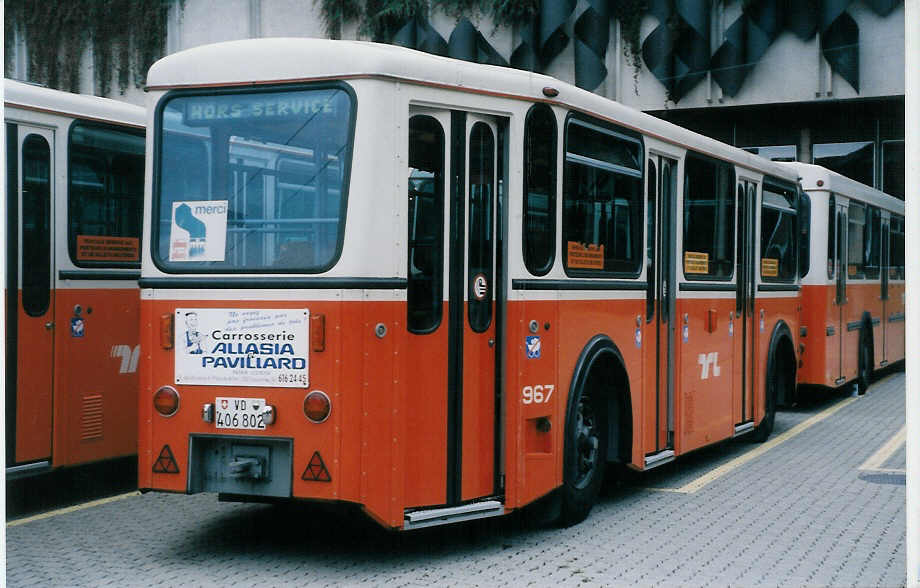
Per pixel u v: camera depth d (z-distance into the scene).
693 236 9.42
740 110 22.14
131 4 23.17
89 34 23.45
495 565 6.45
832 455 10.97
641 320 8.45
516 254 6.78
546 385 7.04
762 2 21.00
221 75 6.41
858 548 7.01
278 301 6.11
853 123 22.33
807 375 14.45
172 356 6.34
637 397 8.33
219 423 6.21
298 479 6.05
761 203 11.38
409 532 7.35
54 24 23.45
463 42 21.56
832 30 20.67
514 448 6.75
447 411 6.43
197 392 6.27
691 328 9.33
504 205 6.78
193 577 6.12
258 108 6.32
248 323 6.17
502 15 21.66
